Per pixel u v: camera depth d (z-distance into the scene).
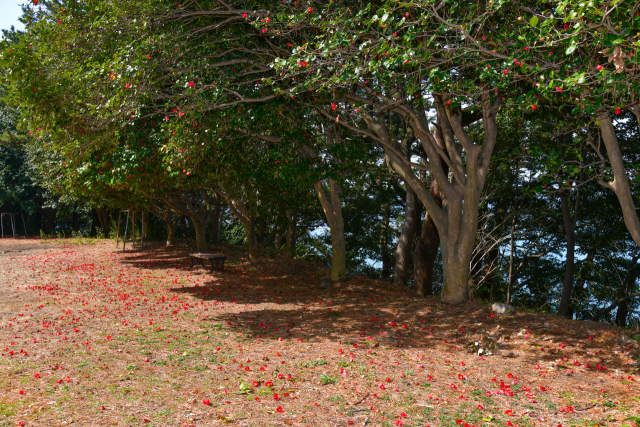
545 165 8.93
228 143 12.24
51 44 9.98
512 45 6.57
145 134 11.33
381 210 23.56
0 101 33.69
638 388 5.51
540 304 20.03
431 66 6.95
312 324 9.75
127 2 8.98
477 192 10.16
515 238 18.50
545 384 5.79
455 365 6.73
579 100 6.74
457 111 9.84
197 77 9.22
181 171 12.76
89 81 9.32
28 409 4.70
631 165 11.70
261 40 10.45
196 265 19.17
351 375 6.18
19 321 9.44
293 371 6.38
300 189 15.50
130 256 22.50
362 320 9.98
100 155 11.43
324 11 8.20
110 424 4.34
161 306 11.58
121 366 6.45
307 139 11.89
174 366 6.54
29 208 36.94
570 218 15.88
